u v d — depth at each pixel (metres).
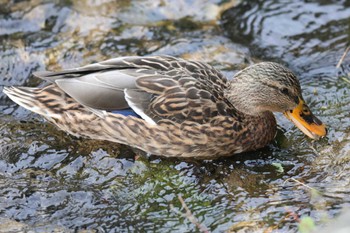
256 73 11.95
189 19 15.68
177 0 16.06
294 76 11.96
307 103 12.98
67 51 14.55
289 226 10.08
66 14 15.52
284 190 10.92
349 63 14.27
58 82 11.82
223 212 10.58
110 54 14.49
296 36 15.25
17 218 10.72
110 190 11.23
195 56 14.49
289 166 11.54
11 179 11.48
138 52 14.57
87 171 11.65
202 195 11.02
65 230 10.45
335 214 10.17
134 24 15.40
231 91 12.09
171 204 10.88
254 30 15.44
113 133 11.95
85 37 14.95
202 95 11.80
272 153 12.03
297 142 12.16
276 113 13.05
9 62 14.28
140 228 10.41
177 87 11.81
